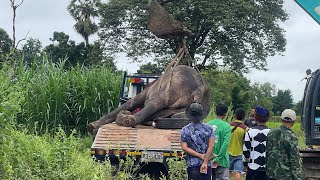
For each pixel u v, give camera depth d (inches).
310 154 416.2
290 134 300.2
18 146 279.7
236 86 1449.3
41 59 785.6
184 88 456.4
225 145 335.6
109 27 1435.8
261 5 1421.0
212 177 341.4
